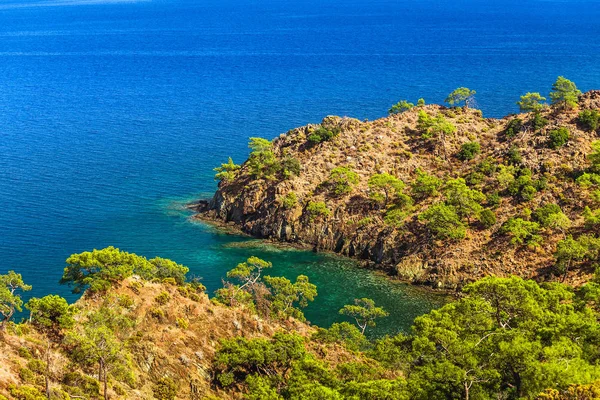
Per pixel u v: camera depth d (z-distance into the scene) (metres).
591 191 149.25
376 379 88.56
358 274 148.00
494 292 100.62
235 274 120.25
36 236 157.38
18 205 177.12
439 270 142.25
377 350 100.00
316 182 172.38
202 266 148.75
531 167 161.00
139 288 99.12
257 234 167.12
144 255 152.00
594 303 108.00
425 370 80.81
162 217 174.25
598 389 65.88
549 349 78.69
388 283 143.62
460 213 152.62
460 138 181.62
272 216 166.25
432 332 93.38
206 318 101.50
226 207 174.50
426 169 173.38
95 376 81.31
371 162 175.62
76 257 97.62
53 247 151.50
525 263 138.00
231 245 160.50
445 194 159.75
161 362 89.81
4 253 146.75
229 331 101.88
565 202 149.25
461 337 92.75
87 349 79.69
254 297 118.75
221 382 90.25
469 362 80.94
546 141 166.88
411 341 100.81
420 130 187.50
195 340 96.12
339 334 111.88
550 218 142.00
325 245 160.62
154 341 92.25
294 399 76.12
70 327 85.94
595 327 85.56
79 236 159.12
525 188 153.12
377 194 161.62
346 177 168.12
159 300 98.50
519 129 176.88
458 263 142.12
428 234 150.50
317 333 109.25
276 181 173.25
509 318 97.44
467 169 169.50
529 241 140.88
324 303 134.75
